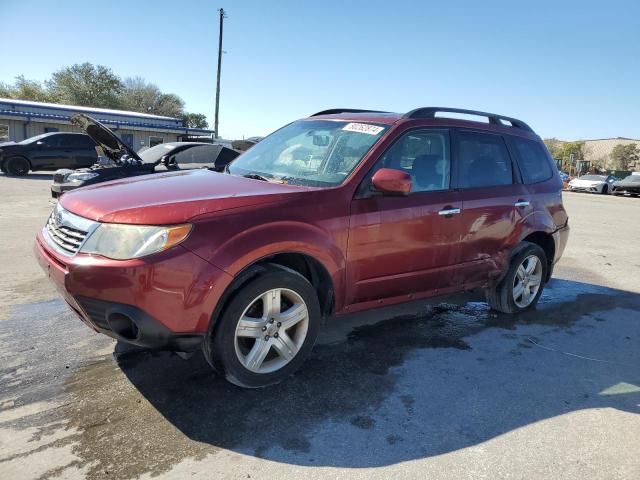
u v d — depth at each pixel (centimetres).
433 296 423
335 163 372
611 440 288
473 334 447
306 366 364
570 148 7625
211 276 279
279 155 415
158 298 269
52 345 380
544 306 545
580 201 2311
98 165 1111
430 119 411
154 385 324
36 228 837
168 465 248
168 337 278
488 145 457
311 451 264
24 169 1873
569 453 273
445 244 405
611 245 998
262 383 320
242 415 294
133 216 277
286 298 331
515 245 475
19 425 276
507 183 468
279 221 309
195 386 325
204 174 389
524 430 294
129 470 243
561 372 378
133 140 3212
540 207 493
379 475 247
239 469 247
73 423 280
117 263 267
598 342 446
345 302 356
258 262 315
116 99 6116
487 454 269
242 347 315
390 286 379
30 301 478
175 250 273
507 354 406
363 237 350
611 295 609
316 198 330
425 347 411
